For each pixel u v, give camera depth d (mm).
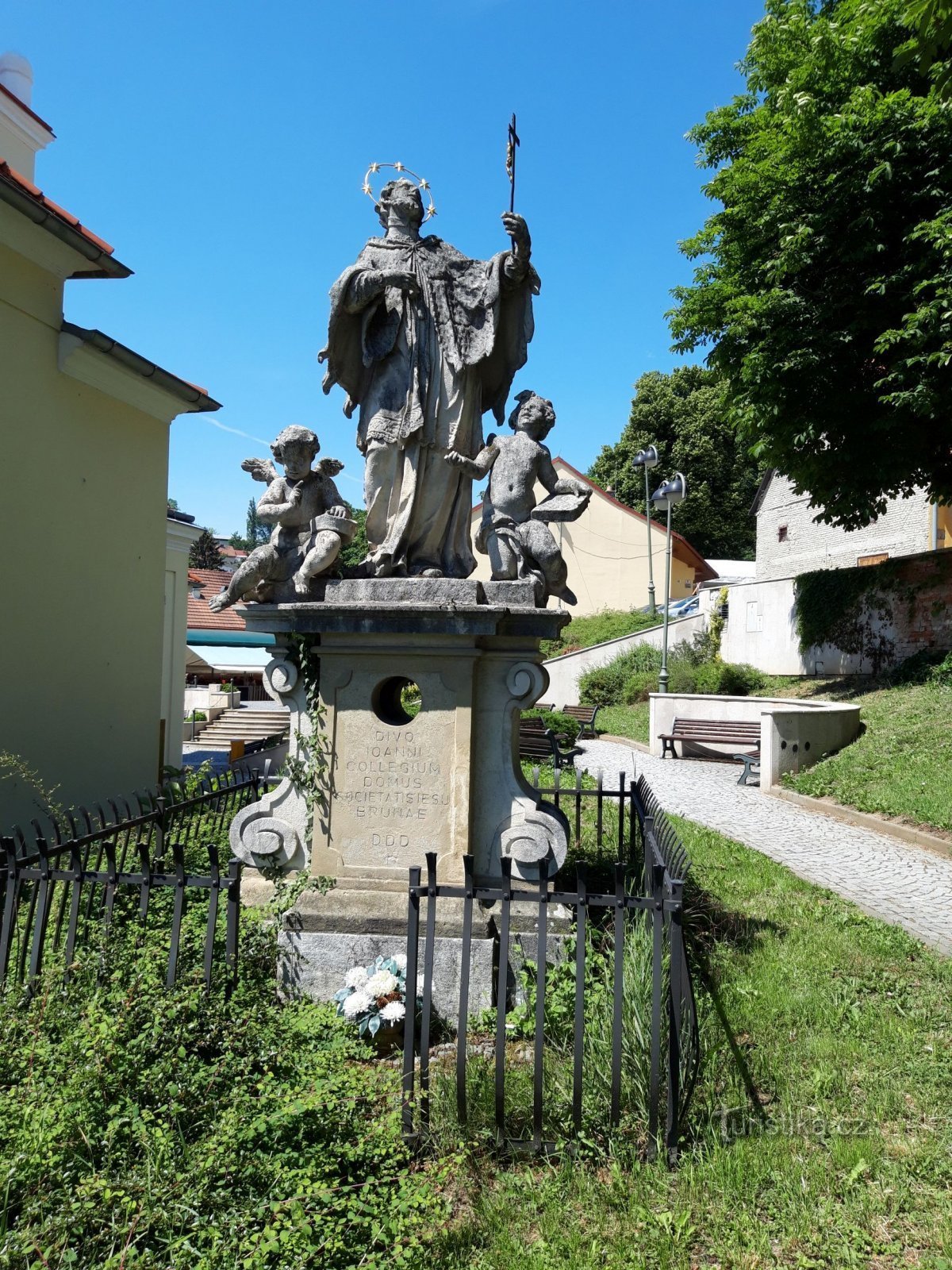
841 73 15180
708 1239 3021
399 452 5496
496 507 5523
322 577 5371
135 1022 3457
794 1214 3135
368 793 5156
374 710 5211
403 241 5586
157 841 6551
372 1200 2877
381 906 4941
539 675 5160
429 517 5621
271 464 5590
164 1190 2686
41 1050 3266
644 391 45969
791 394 15969
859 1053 4316
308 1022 3990
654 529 38062
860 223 14594
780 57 16453
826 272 15820
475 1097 3670
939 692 15062
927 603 17438
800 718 13547
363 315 5504
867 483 16328
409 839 5102
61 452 9383
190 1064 3340
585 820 9469
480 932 4812
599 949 5043
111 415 10297
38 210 8211
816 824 10812
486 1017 4504
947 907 7012
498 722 5219
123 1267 2404
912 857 8836
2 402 8477
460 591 5117
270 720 25234
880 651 18719
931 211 14641
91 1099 3043
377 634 5078
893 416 14914
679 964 3430
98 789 10055
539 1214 3125
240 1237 2615
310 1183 2850
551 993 4523
